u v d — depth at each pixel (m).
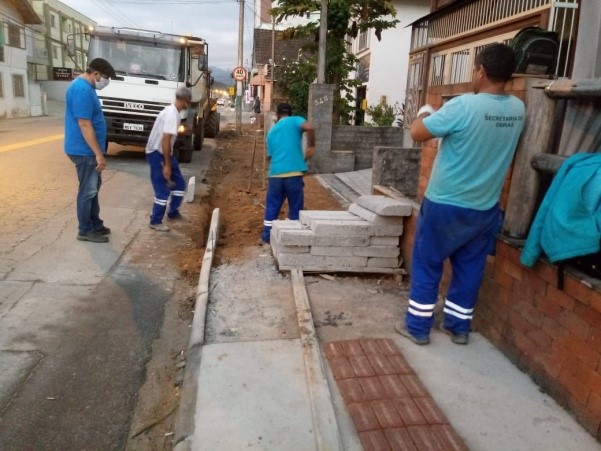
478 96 2.94
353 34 13.41
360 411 2.69
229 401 2.79
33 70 41.72
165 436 2.86
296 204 5.81
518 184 3.16
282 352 3.31
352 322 3.78
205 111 16.25
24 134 17.45
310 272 4.66
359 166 12.50
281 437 2.53
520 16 7.07
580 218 2.53
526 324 3.08
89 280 4.83
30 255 5.30
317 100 11.62
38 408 3.02
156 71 11.83
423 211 3.28
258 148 17.53
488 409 2.76
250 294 4.21
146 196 8.30
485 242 3.25
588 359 2.56
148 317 4.22
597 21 5.28
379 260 4.71
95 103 5.45
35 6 43.75
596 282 2.49
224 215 8.09
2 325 3.89
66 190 8.16
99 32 11.72
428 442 2.47
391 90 19.41
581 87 2.68
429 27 10.61
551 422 2.65
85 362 3.52
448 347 3.41
